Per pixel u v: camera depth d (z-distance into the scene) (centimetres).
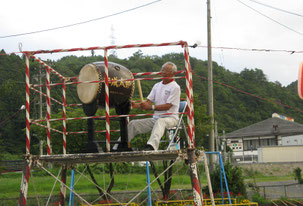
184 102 716
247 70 8638
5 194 1988
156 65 7431
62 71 4384
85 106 641
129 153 548
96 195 1667
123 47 568
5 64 5116
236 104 7544
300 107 8444
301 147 4228
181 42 557
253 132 5891
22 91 5134
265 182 2847
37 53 586
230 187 1784
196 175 535
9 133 5138
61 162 666
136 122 640
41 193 1950
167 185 1548
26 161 554
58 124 1748
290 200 1816
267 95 8000
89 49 575
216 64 8425
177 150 548
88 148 618
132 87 649
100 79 613
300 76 679
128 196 1719
